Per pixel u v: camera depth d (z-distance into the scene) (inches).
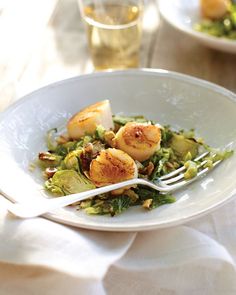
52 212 16.5
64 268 14.8
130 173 18.3
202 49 29.5
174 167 19.8
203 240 16.9
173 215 16.5
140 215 17.3
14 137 20.3
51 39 30.7
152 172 19.3
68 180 18.5
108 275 16.9
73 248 15.4
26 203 16.7
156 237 17.0
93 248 15.6
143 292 17.3
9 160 19.2
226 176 18.4
